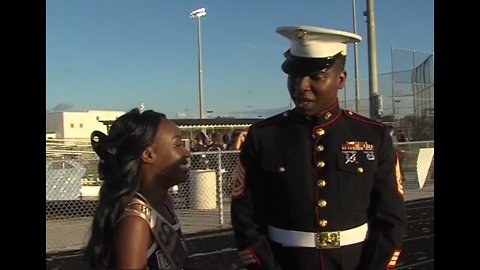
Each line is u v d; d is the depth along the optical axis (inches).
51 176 382.6
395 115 719.7
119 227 74.0
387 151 98.0
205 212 414.6
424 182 554.3
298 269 93.7
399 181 98.0
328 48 93.9
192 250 287.0
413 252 270.7
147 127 81.4
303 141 96.1
